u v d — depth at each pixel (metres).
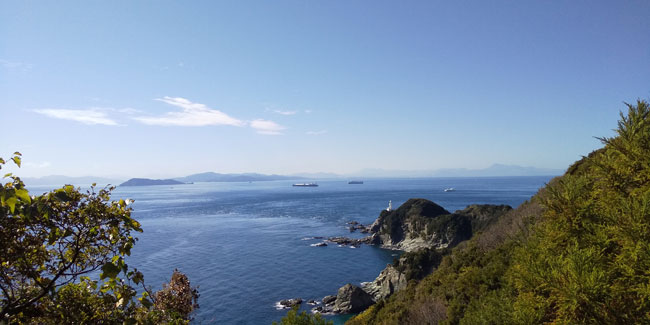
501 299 12.69
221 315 51.41
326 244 105.56
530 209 28.84
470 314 14.98
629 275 8.17
